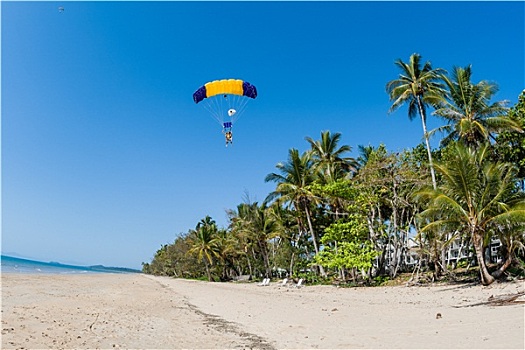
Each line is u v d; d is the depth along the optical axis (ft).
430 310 54.85
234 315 60.90
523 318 38.04
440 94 113.91
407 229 116.26
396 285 109.70
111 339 40.70
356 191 125.90
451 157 85.76
